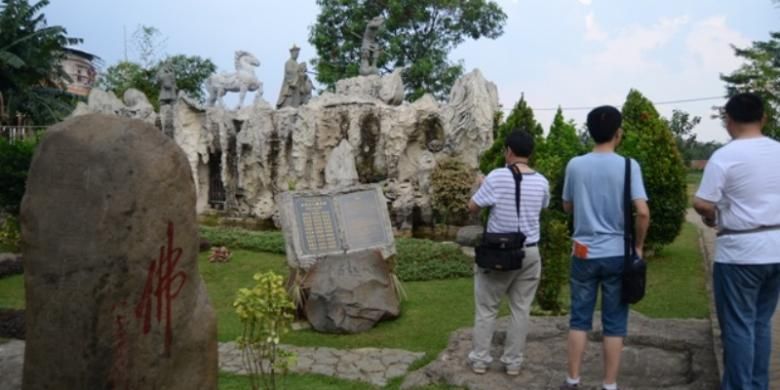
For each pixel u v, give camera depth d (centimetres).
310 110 1497
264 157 1580
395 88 1577
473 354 494
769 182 380
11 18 2748
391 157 1392
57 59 3114
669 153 983
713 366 484
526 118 955
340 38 2850
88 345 306
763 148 386
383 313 717
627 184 414
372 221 855
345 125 1475
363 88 1633
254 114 1605
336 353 605
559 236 690
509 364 485
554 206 852
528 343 562
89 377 306
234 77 2055
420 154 1403
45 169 319
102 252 307
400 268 972
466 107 1319
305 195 845
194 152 1784
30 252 318
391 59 2766
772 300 397
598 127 425
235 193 1698
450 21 2817
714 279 403
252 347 482
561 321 611
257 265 1087
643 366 505
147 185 319
